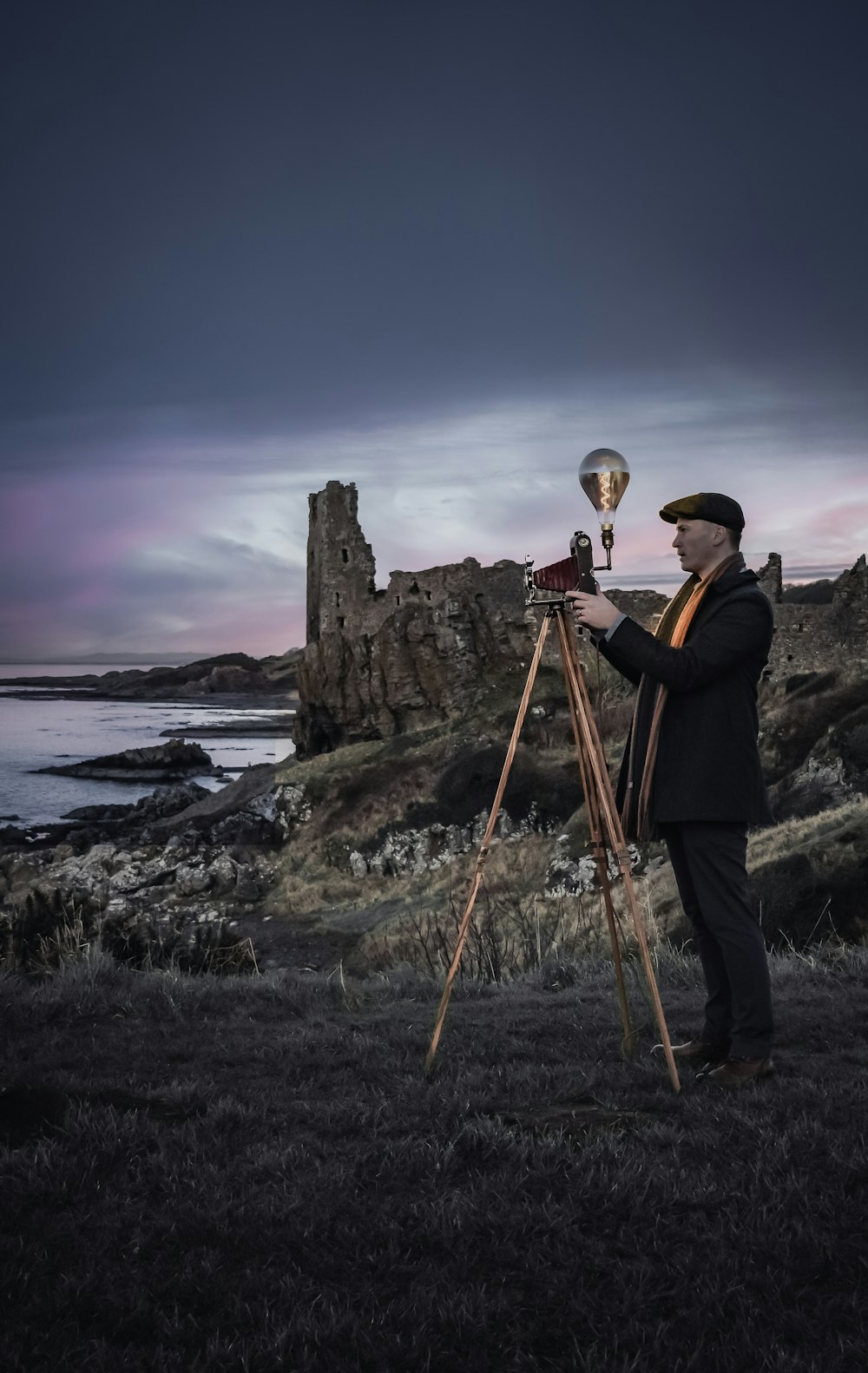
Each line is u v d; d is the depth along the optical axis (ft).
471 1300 7.45
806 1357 6.77
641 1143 10.63
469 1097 12.08
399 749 176.14
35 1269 7.82
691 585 14.38
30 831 200.44
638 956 23.93
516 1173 9.68
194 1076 13.65
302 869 145.59
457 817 144.05
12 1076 13.43
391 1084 13.08
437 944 32.83
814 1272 7.91
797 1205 8.89
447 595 197.16
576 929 40.19
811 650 165.68
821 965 22.48
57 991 19.07
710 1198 9.14
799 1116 11.29
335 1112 11.65
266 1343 6.89
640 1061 14.10
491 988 22.71
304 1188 9.36
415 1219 8.87
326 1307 7.34
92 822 213.05
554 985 23.32
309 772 180.14
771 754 122.01
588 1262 8.15
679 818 13.07
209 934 28.91
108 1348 6.86
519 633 192.85
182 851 154.51
